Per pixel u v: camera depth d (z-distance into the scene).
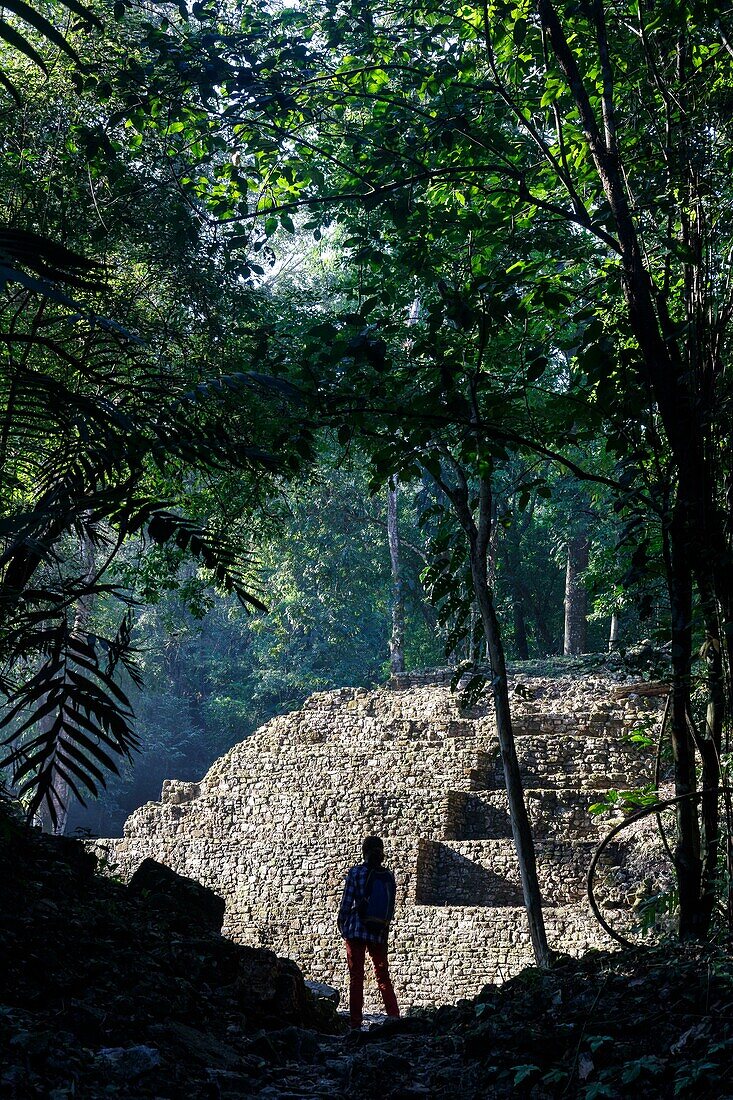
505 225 8.27
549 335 7.62
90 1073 4.71
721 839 6.39
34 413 5.12
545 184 9.38
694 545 6.30
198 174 11.20
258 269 12.27
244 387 6.59
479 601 9.78
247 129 9.19
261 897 26.89
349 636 43.06
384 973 9.96
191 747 52.75
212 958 7.55
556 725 25.33
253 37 8.76
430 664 43.00
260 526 14.00
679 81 7.16
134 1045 5.46
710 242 6.61
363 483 34.78
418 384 7.52
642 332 6.65
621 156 7.62
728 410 6.25
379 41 9.22
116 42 9.85
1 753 31.88
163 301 11.88
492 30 8.42
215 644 52.59
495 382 8.98
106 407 5.19
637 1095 4.69
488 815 24.62
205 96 8.52
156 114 9.27
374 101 9.27
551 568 42.97
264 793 27.75
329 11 9.24
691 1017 5.08
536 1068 4.98
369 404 7.14
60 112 10.90
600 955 6.84
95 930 6.83
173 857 28.80
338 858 25.94
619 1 7.93
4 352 7.59
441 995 21.12
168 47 8.70
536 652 46.91
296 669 44.81
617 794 7.20
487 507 9.95
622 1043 5.09
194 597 14.16
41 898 6.84
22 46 3.11
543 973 6.72
